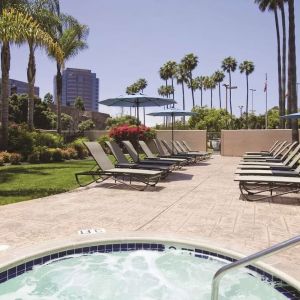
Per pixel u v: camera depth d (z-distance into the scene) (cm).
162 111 1639
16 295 362
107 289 376
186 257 445
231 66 6831
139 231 502
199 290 372
